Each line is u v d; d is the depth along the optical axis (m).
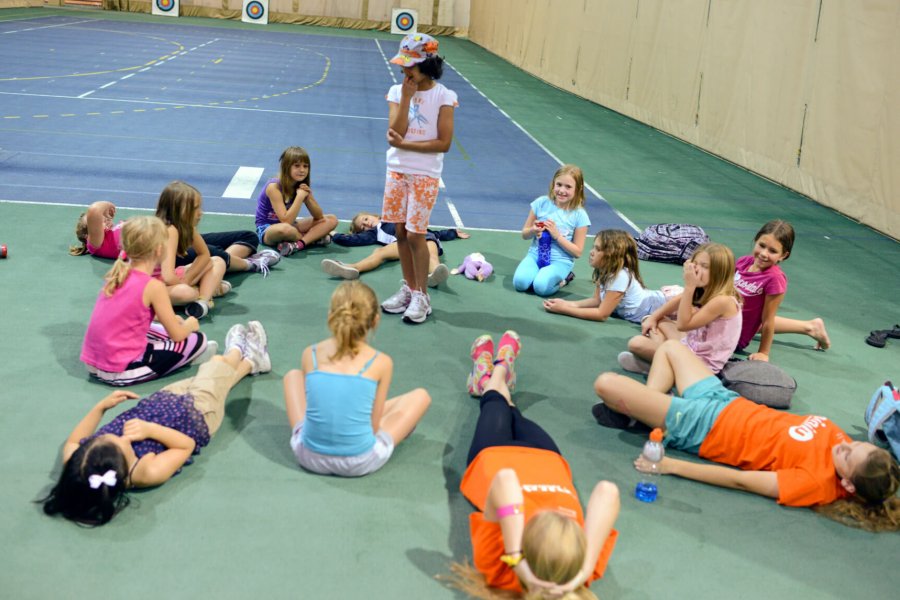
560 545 2.72
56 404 4.26
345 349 3.69
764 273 5.38
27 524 3.34
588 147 13.69
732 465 4.23
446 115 5.45
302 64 21.67
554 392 4.96
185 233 5.31
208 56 21.39
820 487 3.88
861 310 6.99
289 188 6.93
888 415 4.39
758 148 12.80
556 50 22.91
